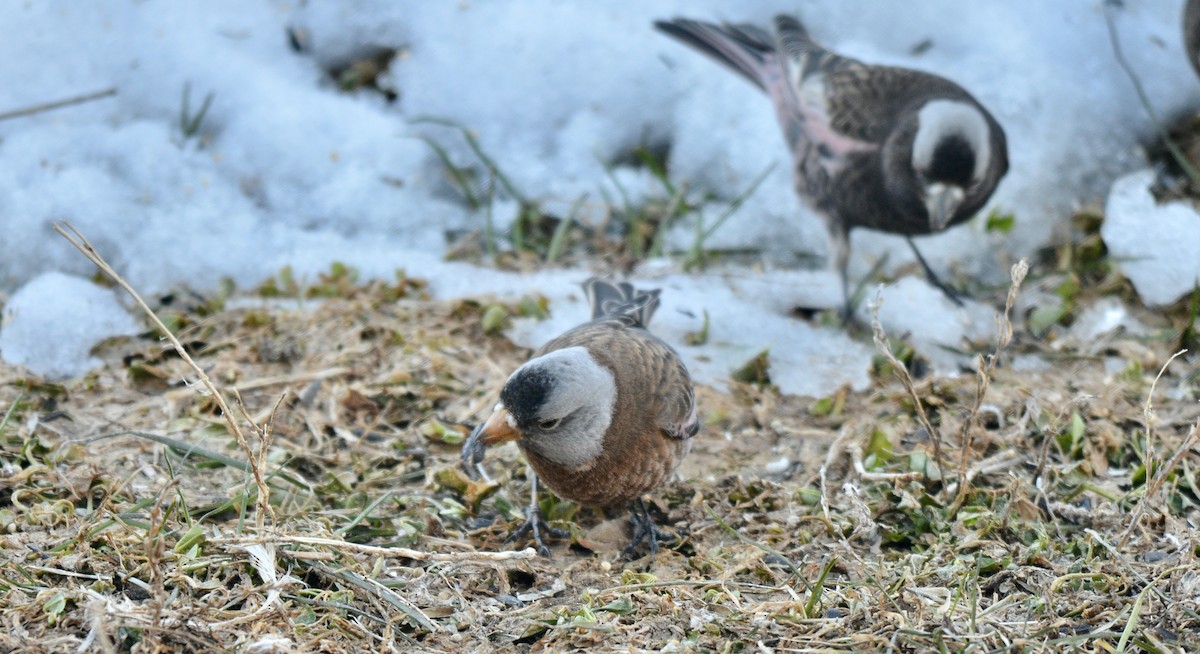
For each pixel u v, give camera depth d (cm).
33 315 1126
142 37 1403
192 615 729
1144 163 1351
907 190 1155
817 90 1212
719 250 1310
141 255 1234
